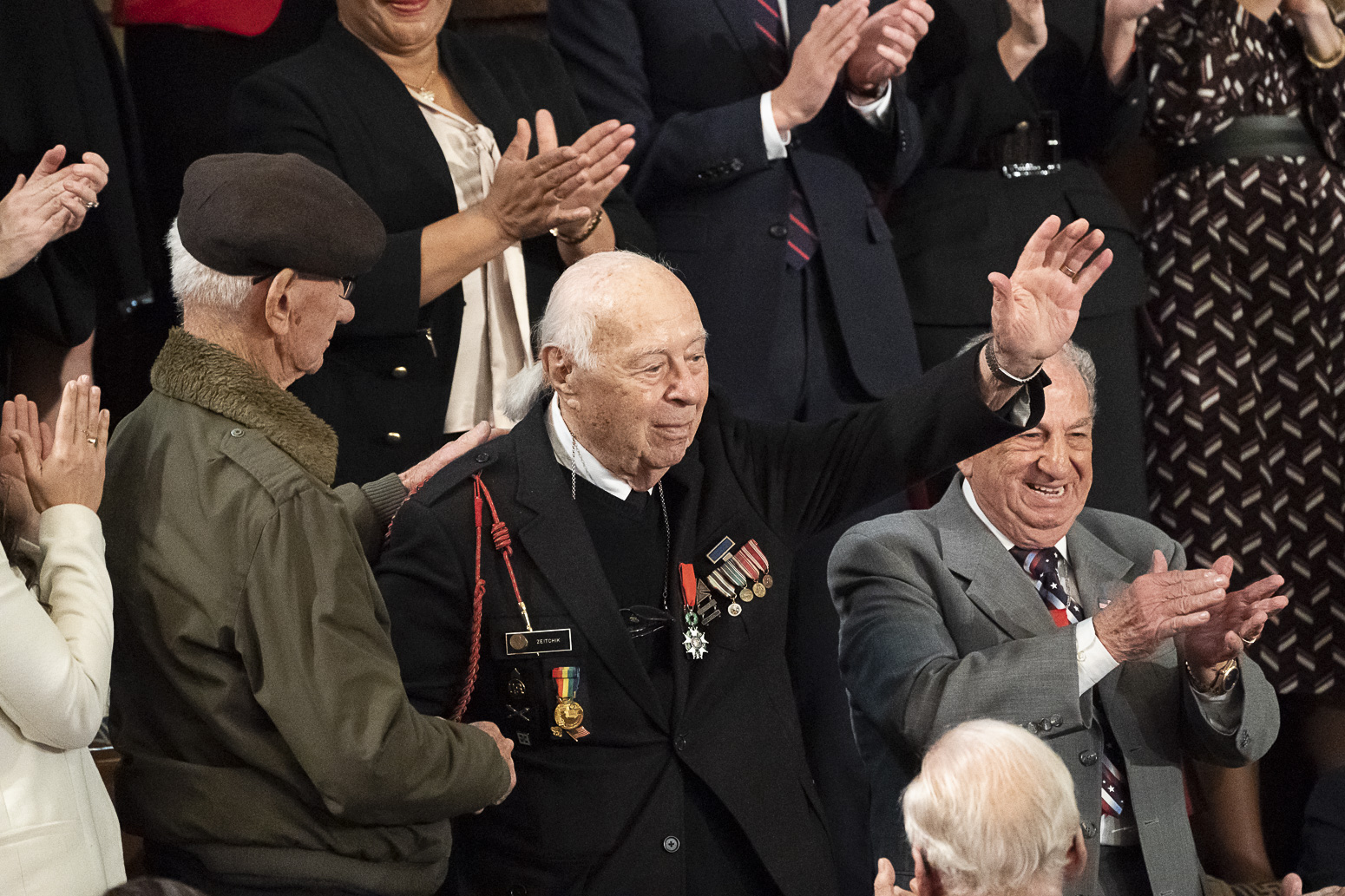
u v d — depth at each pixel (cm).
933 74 1445
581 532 941
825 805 1282
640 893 911
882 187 1399
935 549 1109
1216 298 1473
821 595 1316
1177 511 1471
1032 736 764
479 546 938
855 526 1151
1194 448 1466
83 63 1278
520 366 1224
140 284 1302
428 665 931
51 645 725
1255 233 1475
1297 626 1450
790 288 1327
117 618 818
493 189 1143
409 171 1204
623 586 957
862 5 1271
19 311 1216
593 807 918
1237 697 1027
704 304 1317
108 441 877
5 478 813
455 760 825
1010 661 994
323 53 1227
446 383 1189
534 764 926
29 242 1070
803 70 1283
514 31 1647
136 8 1397
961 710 989
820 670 1305
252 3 1412
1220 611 1005
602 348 909
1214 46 1473
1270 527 1451
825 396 1328
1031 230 1418
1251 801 1459
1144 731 1048
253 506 802
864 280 1335
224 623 791
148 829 810
